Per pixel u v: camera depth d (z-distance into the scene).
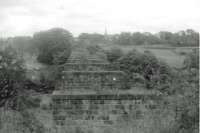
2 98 10.25
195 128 7.37
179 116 8.02
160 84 10.77
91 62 10.57
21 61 12.07
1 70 10.61
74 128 8.20
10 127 7.67
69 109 8.34
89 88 9.27
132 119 8.36
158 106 8.51
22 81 11.80
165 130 7.52
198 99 8.30
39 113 9.45
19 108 9.73
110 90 9.13
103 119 8.38
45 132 7.84
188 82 10.70
